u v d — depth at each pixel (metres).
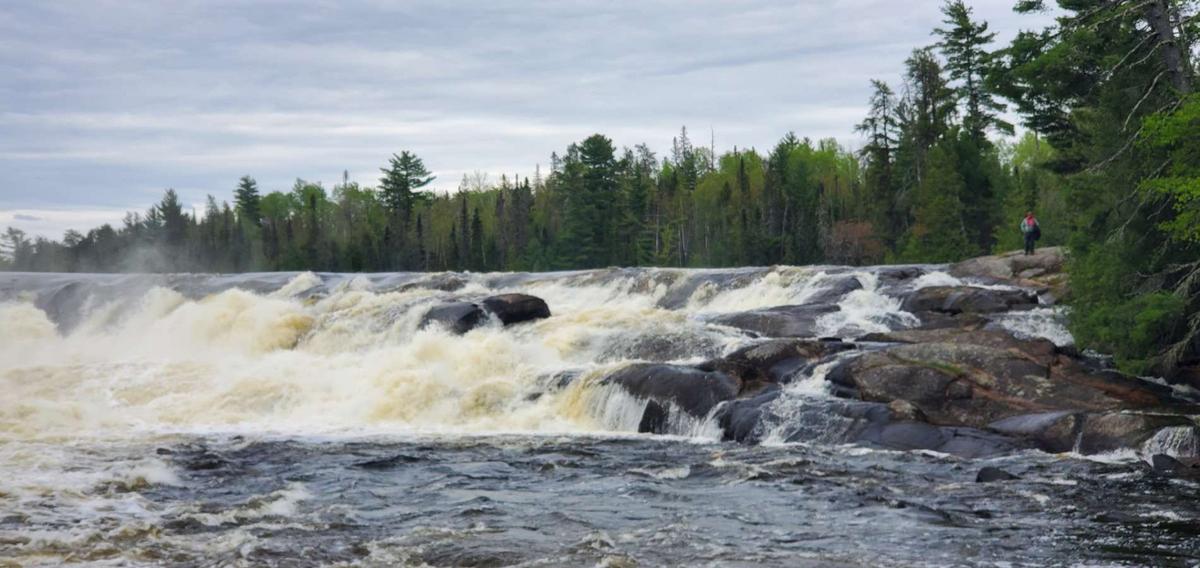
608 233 119.31
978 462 18.55
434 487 17.31
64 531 14.22
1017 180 84.19
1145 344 24.53
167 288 46.19
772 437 20.98
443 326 32.28
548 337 29.34
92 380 29.56
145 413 26.31
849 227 95.12
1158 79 28.22
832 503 15.73
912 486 16.75
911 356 22.78
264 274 52.09
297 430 24.12
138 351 38.09
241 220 190.62
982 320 28.67
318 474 18.52
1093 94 37.91
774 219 111.06
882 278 35.72
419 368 28.03
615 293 41.41
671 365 23.95
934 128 84.56
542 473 18.41
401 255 121.81
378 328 34.16
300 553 13.19
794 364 24.12
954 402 21.38
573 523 14.69
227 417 26.00
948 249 71.62
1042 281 33.19
